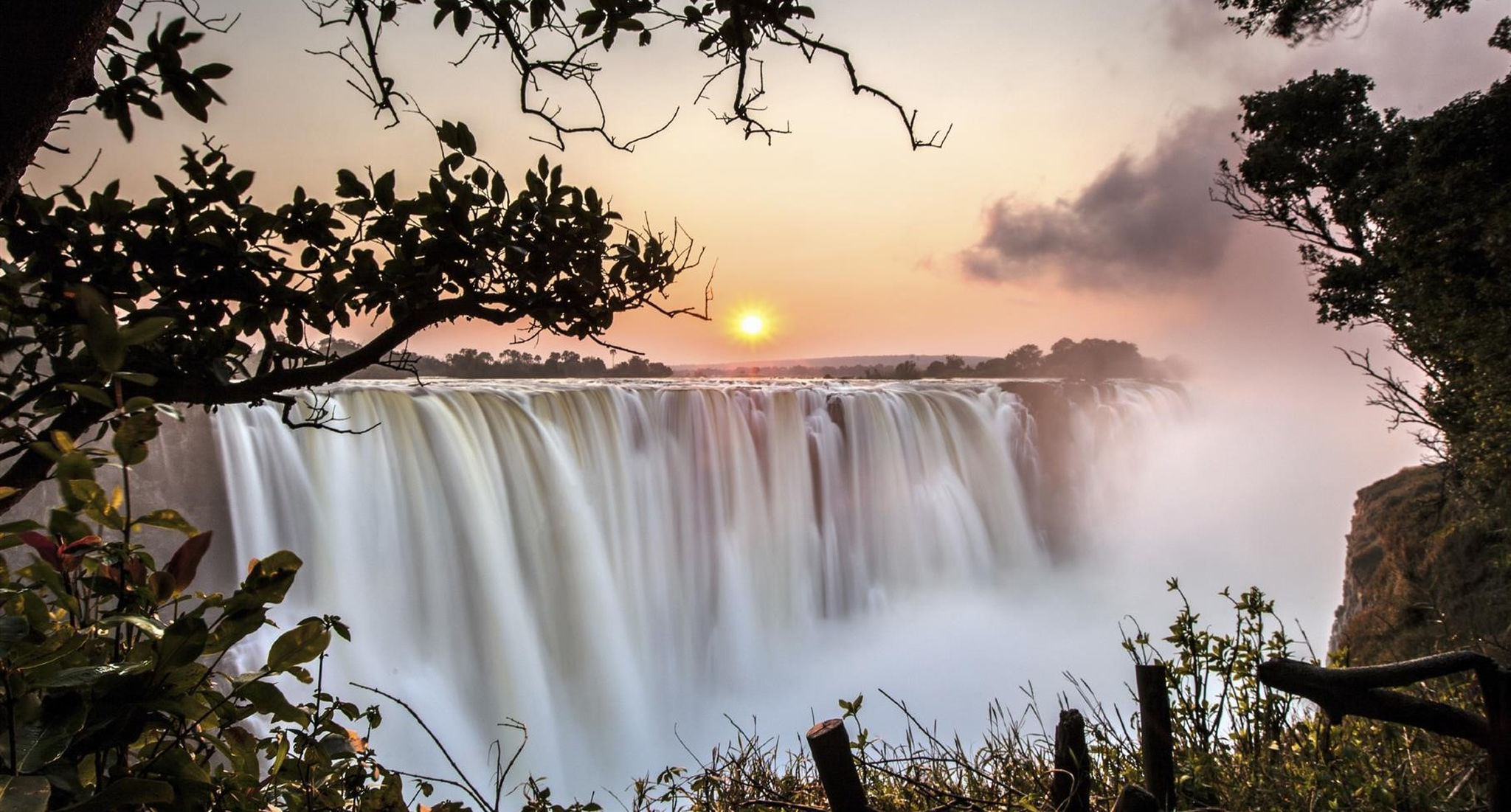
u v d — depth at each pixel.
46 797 0.84
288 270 1.79
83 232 1.61
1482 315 10.00
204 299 1.75
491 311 1.94
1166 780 2.70
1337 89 15.59
